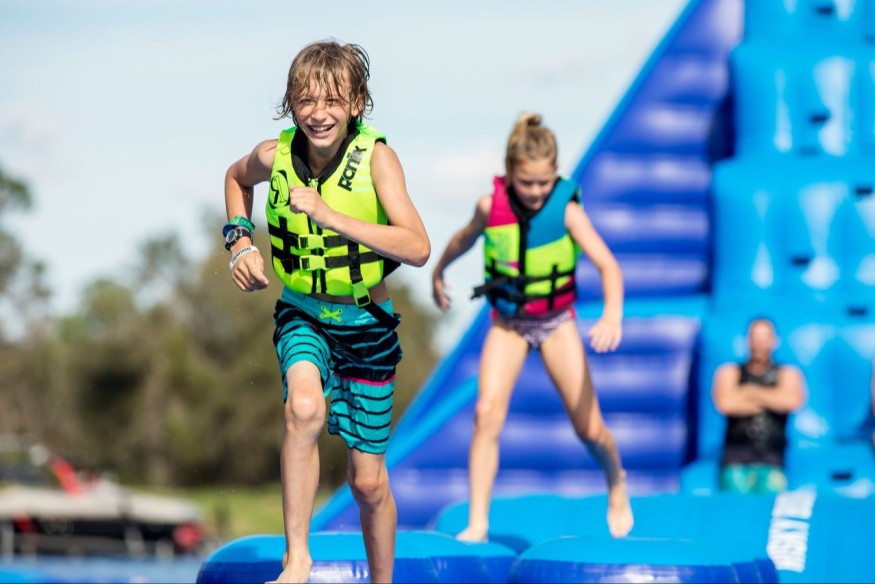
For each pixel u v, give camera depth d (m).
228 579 10.91
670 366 20.95
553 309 13.51
